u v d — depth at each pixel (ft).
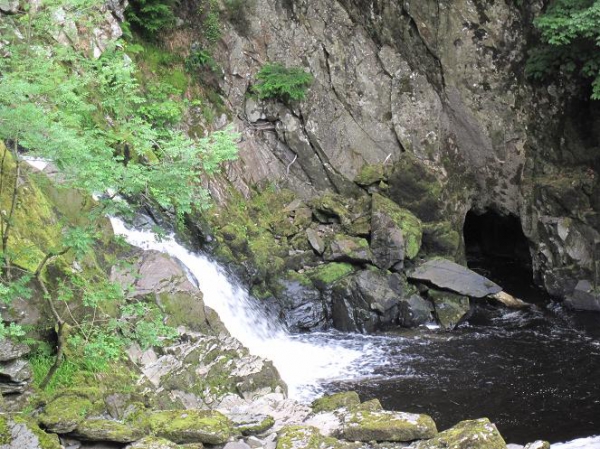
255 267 53.88
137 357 37.22
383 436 28.66
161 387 35.24
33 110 27.73
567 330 54.80
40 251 34.17
